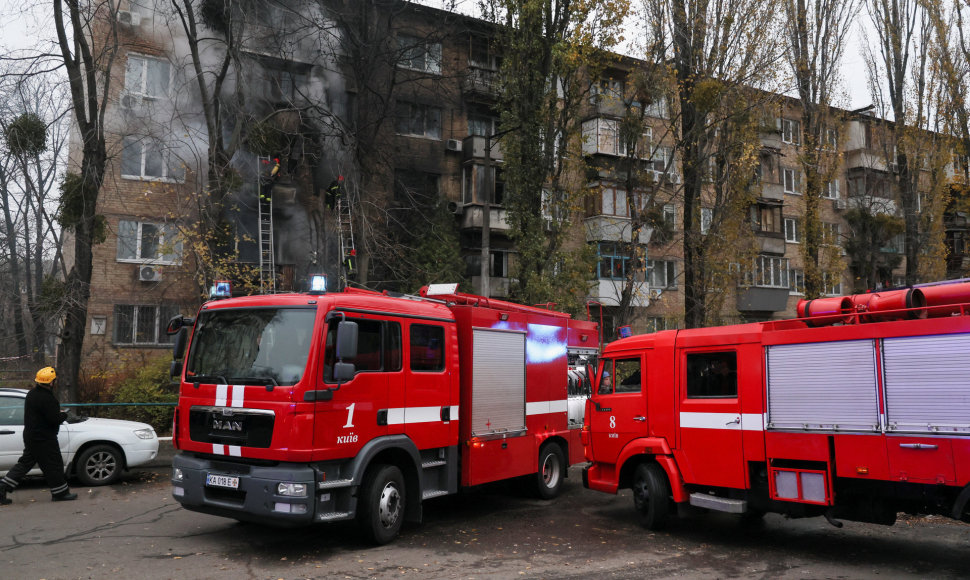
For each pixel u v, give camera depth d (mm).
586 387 11938
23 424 9969
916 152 27156
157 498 9656
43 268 40281
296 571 6305
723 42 19906
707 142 21125
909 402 6266
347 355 6633
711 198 22922
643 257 21484
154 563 6496
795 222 36656
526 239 20203
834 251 26000
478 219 25797
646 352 8758
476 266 26406
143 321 20250
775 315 34938
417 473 7793
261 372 6852
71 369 14242
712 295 21828
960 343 5988
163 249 16625
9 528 7863
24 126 14234
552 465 10602
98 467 10492
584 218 26141
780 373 7285
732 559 6977
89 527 7938
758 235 33344
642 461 8844
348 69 23719
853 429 6605
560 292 19828
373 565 6551
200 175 18453
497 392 9273
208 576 6113
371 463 7484
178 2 19453
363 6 22656
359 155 21641
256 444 6629
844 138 25797
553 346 10719
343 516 6797
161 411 14961
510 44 20891
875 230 32062
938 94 26359
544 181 20797
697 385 8117
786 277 34625
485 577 6207
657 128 27078
